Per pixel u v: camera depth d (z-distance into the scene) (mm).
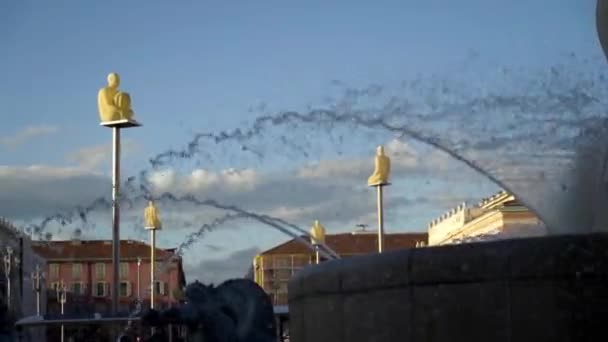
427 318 5879
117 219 28484
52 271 101812
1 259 55562
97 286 102562
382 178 40500
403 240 86500
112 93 29500
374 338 6156
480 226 46844
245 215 23547
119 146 29859
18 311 53906
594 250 5504
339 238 85562
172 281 72125
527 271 5602
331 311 6527
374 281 6172
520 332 5602
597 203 9055
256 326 11516
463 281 5773
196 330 11406
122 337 21750
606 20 9148
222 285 11609
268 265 91562
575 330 5492
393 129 14344
